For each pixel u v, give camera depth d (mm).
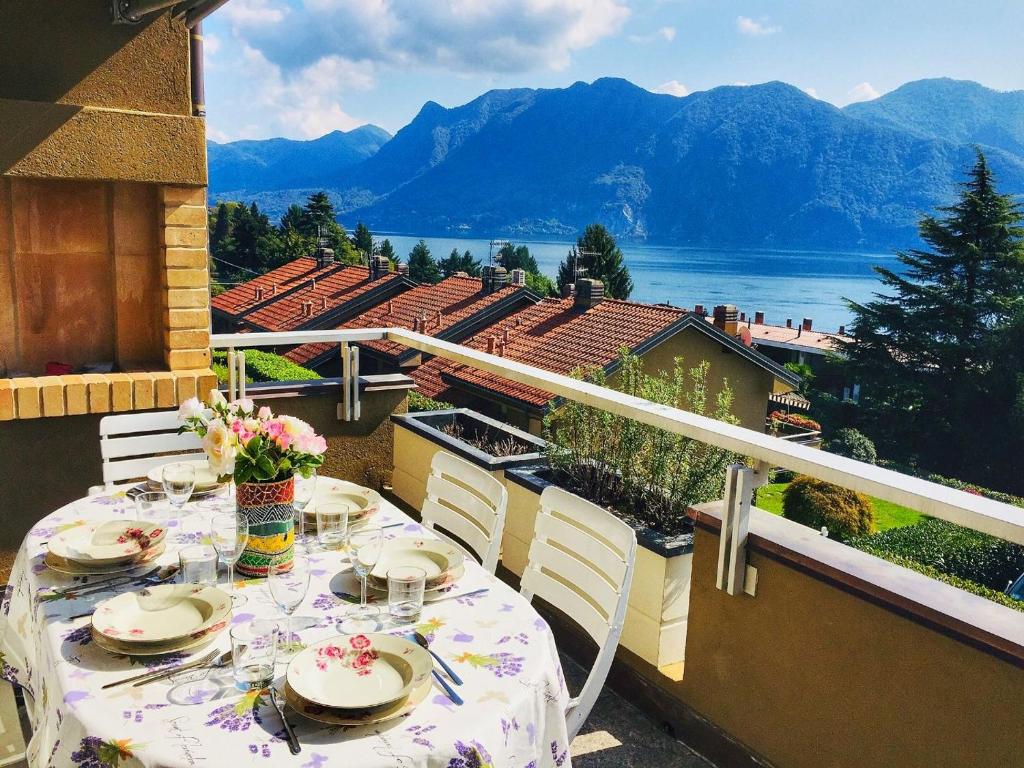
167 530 2404
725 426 2453
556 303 23141
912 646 1955
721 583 2428
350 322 29484
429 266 87312
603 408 2850
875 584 2020
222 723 1454
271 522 2086
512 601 2000
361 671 1625
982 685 1813
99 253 3908
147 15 3621
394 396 4605
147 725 1442
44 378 3660
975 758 1837
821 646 2186
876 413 42562
